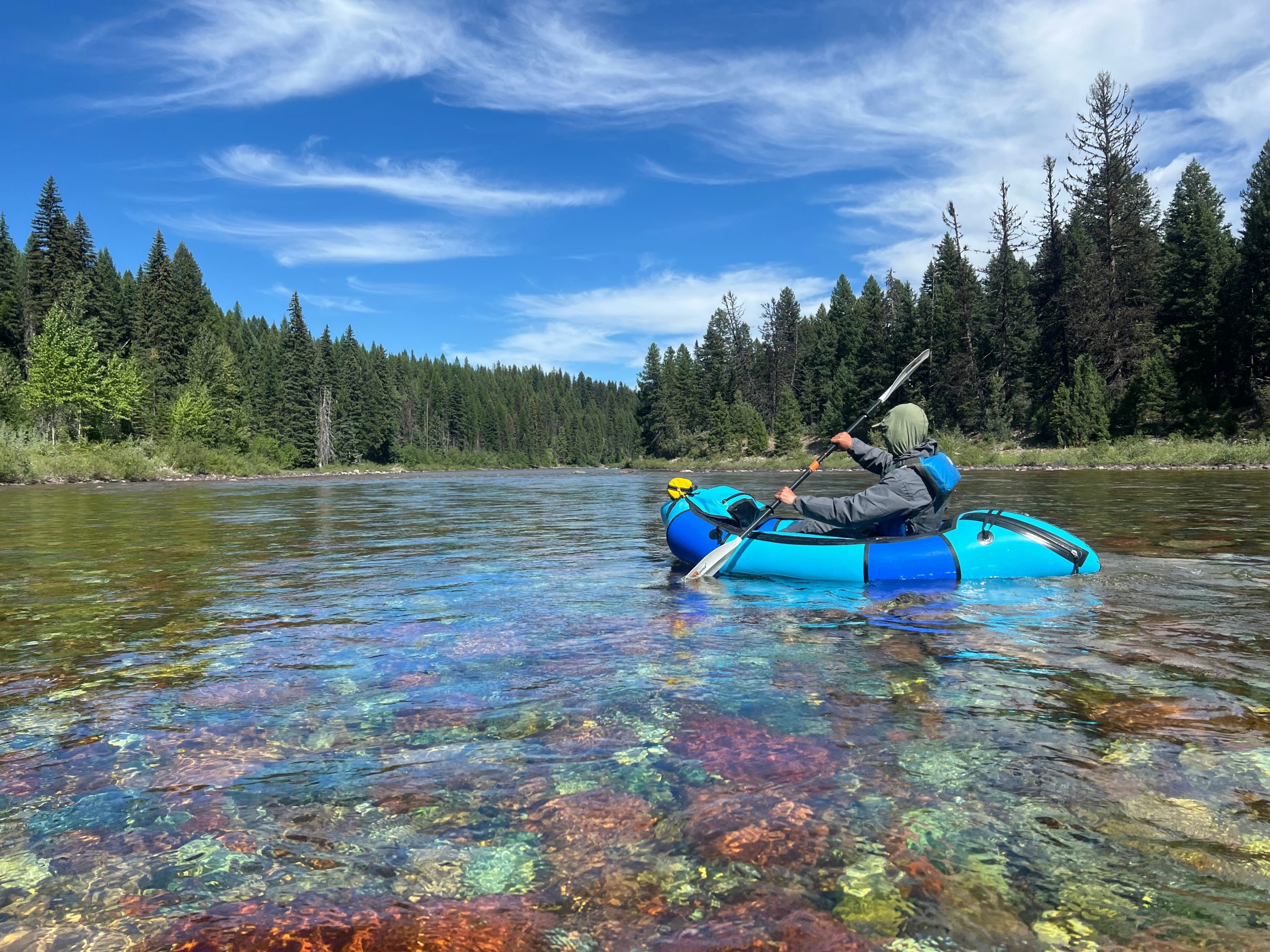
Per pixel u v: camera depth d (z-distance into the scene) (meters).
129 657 3.09
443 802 1.75
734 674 2.73
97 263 59.97
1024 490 14.74
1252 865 1.44
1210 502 10.88
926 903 1.33
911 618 3.61
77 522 10.25
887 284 72.00
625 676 2.74
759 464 56.25
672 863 1.47
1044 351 44.62
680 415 72.56
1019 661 2.84
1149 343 41.94
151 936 1.27
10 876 1.47
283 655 3.09
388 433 84.62
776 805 1.71
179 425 49.97
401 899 1.37
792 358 74.19
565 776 1.88
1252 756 1.95
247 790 1.84
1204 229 40.81
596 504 14.35
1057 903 1.33
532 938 1.25
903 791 1.77
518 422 130.25
